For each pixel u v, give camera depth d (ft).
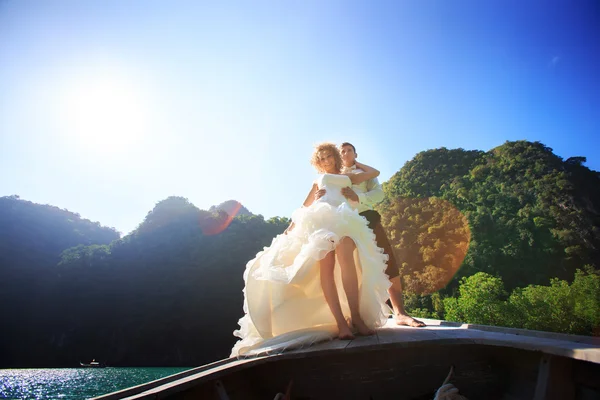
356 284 8.10
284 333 7.98
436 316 135.23
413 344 6.23
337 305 7.77
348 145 12.64
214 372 5.40
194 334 196.24
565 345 5.15
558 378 5.31
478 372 6.70
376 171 11.54
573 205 169.17
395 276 11.19
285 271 8.11
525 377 5.97
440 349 6.79
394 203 196.13
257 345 7.77
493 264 155.22
